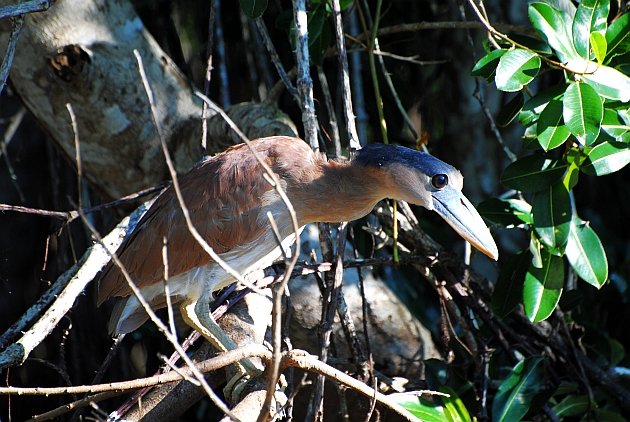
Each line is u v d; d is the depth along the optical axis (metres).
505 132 10.52
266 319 7.73
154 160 9.29
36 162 11.82
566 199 7.25
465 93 10.62
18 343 6.87
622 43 6.80
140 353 10.59
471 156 10.71
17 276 11.86
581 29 6.66
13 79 8.99
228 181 7.14
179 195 4.82
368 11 9.14
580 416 8.57
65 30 8.75
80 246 10.32
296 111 10.54
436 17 10.59
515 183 7.29
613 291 10.52
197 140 9.15
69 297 7.27
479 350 8.51
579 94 6.38
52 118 9.14
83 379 10.37
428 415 7.28
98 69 8.88
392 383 8.23
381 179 7.08
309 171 7.08
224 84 9.96
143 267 7.38
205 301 7.29
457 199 7.04
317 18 8.35
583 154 7.11
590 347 9.23
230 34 10.65
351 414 8.74
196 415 10.77
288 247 7.43
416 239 8.42
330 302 7.39
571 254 7.39
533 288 7.52
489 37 7.74
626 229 11.31
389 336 9.06
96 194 10.45
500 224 7.74
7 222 11.83
